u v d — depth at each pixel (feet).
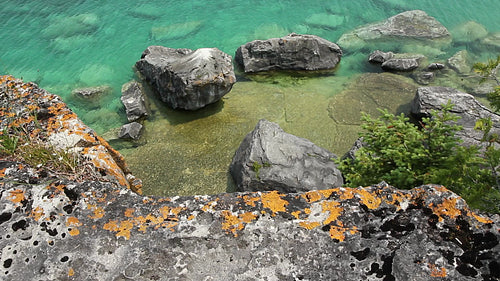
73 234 8.32
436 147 15.10
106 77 32.96
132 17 41.68
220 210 8.80
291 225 8.43
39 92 14.51
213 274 7.75
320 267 7.79
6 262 7.80
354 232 8.25
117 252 8.06
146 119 28.22
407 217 8.34
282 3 44.78
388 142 15.83
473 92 30.48
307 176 21.01
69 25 40.01
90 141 13.09
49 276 7.64
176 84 27.71
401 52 36.52
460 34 38.75
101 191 9.14
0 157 11.44
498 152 12.38
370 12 43.39
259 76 34.06
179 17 41.86
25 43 37.11
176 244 8.20
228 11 43.16
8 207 8.57
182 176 23.20
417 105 27.71
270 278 7.68
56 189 9.03
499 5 43.68
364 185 15.38
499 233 7.74
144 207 8.88
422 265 7.57
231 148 25.31
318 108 29.63
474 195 11.98
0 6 43.16
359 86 32.35
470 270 7.43
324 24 41.29
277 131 23.26
